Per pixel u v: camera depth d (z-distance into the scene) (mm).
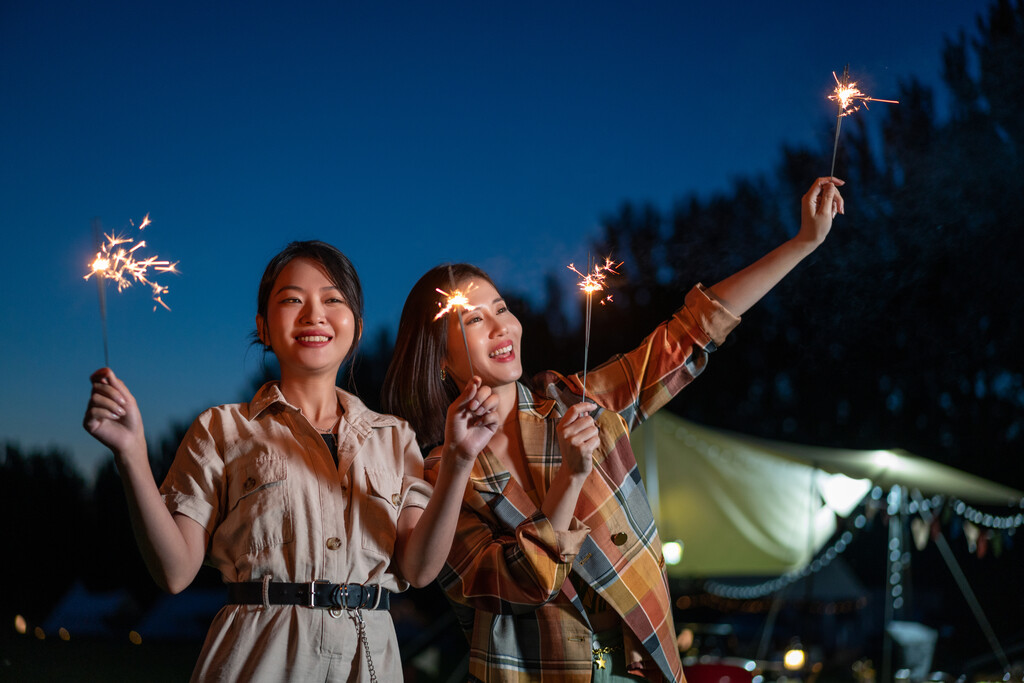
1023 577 14227
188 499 2000
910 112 11805
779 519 8695
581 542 2240
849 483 8922
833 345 14391
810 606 11148
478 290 2639
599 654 2412
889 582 9562
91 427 1717
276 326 2215
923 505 9531
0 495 17703
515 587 2248
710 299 2752
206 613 14953
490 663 2361
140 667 12227
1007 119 11680
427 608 13938
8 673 11555
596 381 2777
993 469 14266
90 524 18328
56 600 17781
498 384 2619
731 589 10016
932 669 9336
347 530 2072
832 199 2674
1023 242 12062
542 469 2543
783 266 2715
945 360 13773
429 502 2051
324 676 1941
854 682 9344
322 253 2309
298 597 1968
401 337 2746
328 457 2133
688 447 8828
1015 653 9039
